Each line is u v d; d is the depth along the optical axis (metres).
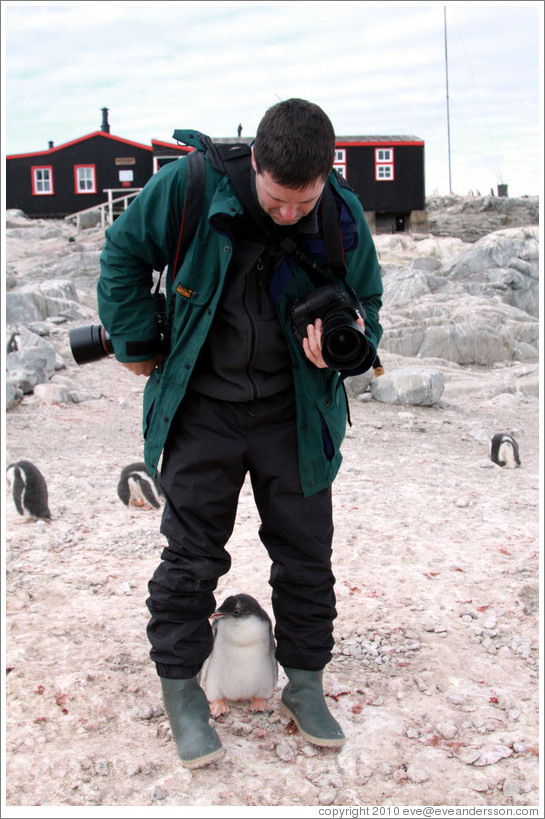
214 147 2.71
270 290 2.73
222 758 3.05
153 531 5.61
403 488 6.93
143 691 3.50
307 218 2.65
